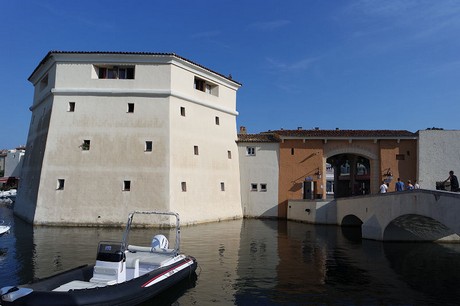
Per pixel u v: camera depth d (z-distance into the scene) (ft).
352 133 115.65
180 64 98.07
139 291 32.58
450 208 46.09
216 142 110.42
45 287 30.42
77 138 91.45
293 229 86.99
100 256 33.94
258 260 51.19
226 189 111.65
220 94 114.42
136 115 92.89
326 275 43.78
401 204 60.18
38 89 114.42
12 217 104.83
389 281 41.60
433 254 57.21
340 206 92.32
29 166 108.37
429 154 109.60
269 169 117.50
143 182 89.15
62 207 87.45
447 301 35.17
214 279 41.29
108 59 93.97
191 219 94.22
